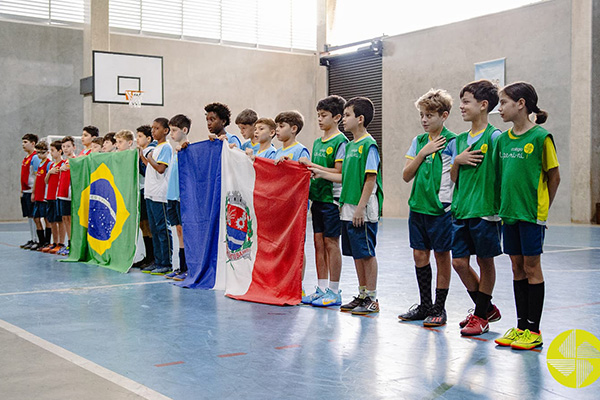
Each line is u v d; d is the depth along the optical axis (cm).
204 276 545
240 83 1747
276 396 255
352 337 356
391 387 266
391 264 691
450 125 1513
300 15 1853
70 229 788
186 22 1675
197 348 333
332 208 454
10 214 1529
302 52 1861
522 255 338
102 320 405
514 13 1375
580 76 1271
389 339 351
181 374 286
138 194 638
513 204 331
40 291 522
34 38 1546
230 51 1728
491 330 374
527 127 334
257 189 495
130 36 1591
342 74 1806
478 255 359
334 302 457
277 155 493
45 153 850
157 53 1625
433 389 263
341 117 465
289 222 473
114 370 293
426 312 403
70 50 1588
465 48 1475
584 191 1279
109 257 688
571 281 558
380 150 1686
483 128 365
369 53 1712
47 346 337
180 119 567
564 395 256
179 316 418
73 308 447
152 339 353
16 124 1531
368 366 298
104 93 1369
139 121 1599
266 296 475
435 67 1541
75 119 1599
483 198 351
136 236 642
